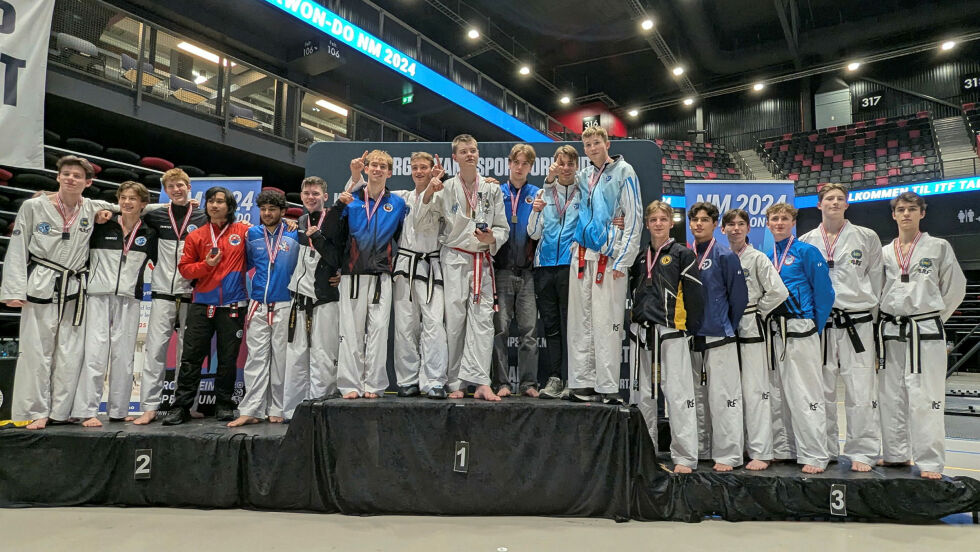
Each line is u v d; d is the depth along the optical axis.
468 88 14.76
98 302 3.59
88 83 7.31
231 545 2.58
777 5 14.71
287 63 11.95
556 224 3.53
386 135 11.93
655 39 15.79
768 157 18.28
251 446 3.18
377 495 3.04
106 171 7.43
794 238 3.48
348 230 3.52
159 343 3.65
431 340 3.34
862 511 2.99
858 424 3.27
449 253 3.39
